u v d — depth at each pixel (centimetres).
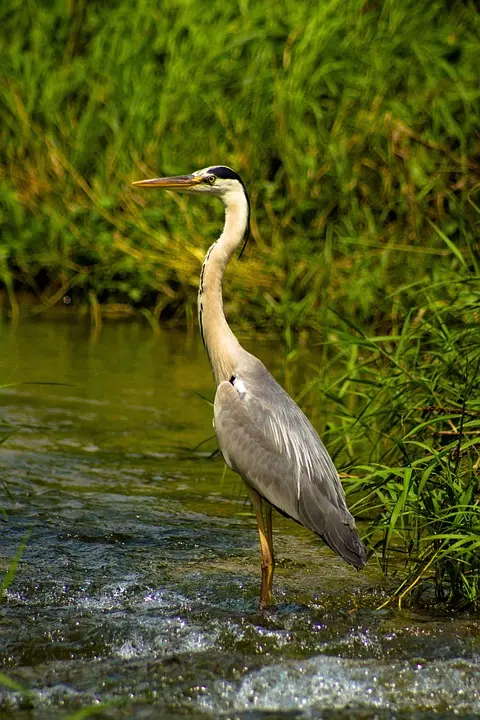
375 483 920
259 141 1706
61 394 1329
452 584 835
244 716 668
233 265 1623
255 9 1852
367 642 769
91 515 996
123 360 1477
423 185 1560
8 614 796
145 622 790
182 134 1752
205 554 927
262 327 1599
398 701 690
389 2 1775
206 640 766
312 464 857
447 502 858
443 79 1666
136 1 1933
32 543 928
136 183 955
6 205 1766
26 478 1077
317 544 970
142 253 1684
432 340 1083
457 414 975
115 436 1205
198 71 1783
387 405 1080
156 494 1057
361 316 1494
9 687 691
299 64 1709
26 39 1966
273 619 802
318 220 1631
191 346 1571
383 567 890
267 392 884
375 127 1630
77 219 1747
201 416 1279
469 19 1794
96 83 1847
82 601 824
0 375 1366
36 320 1652
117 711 669
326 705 685
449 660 743
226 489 1084
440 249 1484
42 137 1806
